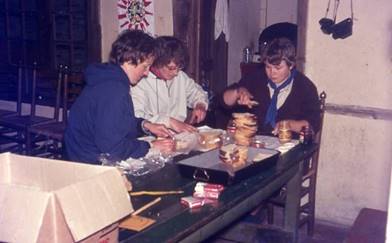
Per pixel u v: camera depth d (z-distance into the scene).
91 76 2.15
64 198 1.25
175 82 3.04
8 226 1.22
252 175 2.07
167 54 2.63
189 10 3.79
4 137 4.30
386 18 3.11
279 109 3.02
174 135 2.46
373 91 3.21
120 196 1.40
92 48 4.21
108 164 2.08
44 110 4.57
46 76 4.53
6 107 4.79
